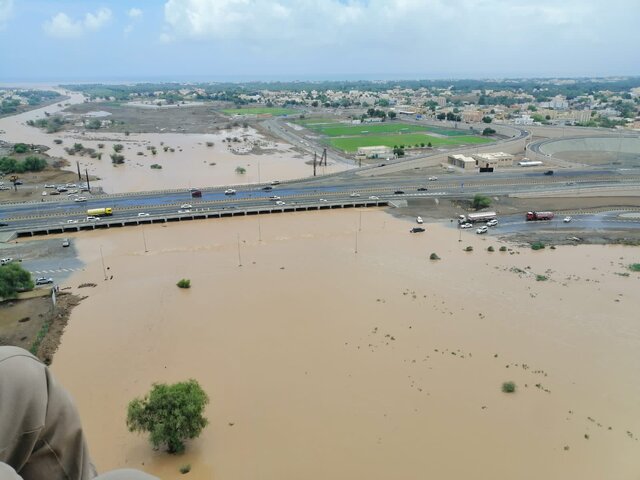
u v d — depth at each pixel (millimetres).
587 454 41438
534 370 52844
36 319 63906
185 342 58125
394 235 99125
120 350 56562
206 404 44219
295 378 51062
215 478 38594
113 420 45125
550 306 67750
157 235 97688
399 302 68438
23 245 92062
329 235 98500
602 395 49031
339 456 40844
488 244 94375
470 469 39656
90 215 105750
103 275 78125
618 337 59844
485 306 67625
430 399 47906
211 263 82938
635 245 94062
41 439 4738
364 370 52500
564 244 94438
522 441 42688
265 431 43594
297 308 66500
